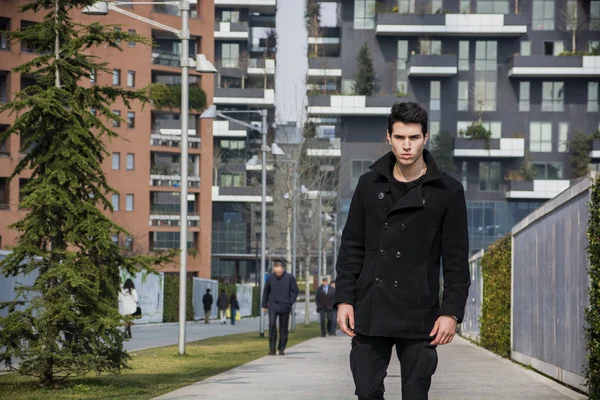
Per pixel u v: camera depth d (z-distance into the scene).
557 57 87.00
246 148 96.69
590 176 11.25
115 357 13.02
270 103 95.31
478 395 12.48
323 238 77.44
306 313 54.97
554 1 90.00
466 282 5.61
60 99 12.96
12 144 66.19
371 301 5.64
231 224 94.62
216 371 16.94
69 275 12.42
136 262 13.11
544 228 15.71
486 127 89.56
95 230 12.71
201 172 84.00
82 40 13.16
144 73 79.19
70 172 12.66
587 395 12.23
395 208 5.57
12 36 13.20
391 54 90.31
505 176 89.31
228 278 95.81
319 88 93.31
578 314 12.81
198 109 83.06
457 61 89.38
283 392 12.70
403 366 5.66
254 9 98.94
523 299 18.36
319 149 68.62
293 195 51.12
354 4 90.69
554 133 89.25
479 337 27.55
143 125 80.44
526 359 17.95
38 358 12.64
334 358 20.88
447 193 5.59
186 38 22.78
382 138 89.38
